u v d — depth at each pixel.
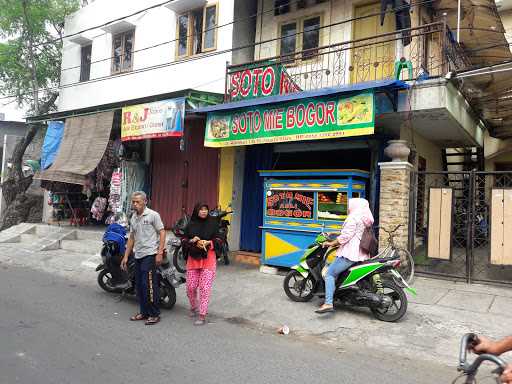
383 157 8.98
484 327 5.51
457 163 12.52
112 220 11.77
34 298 6.96
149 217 5.82
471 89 8.30
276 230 8.59
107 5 14.89
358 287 5.91
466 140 10.58
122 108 10.92
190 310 6.52
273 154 10.27
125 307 6.59
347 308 6.35
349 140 9.18
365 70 9.61
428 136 10.14
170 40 12.98
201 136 11.52
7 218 15.81
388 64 9.33
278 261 8.58
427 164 10.52
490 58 11.29
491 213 7.33
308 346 5.16
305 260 6.60
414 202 7.93
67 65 16.33
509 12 13.36
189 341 5.12
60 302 6.76
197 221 5.98
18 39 17.42
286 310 6.38
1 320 5.64
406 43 8.26
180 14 12.81
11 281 8.29
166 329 5.57
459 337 5.25
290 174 8.35
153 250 5.79
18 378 3.88
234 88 9.48
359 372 4.36
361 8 9.90
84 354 4.54
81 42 15.76
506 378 1.77
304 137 7.80
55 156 12.79
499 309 6.12
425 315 5.94
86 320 5.82
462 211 9.11
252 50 11.65
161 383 3.89
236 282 7.99
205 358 4.59
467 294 6.82
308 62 10.40
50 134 13.00
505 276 7.79
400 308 5.71
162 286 6.51
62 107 16.28
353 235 5.95
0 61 17.16
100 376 3.99
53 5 17.89
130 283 6.86
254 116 8.51
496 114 10.36
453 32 10.25
